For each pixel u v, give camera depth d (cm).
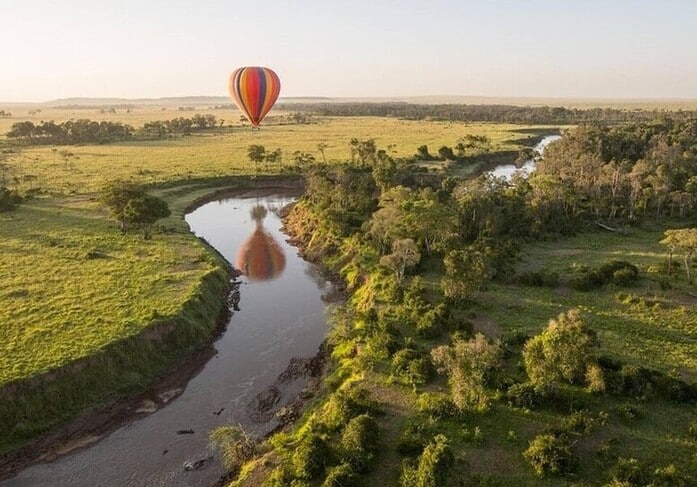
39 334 4584
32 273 6047
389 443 3344
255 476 3303
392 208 6819
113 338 4562
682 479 2866
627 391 3709
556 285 5688
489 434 3388
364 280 6228
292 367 4731
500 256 6138
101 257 6675
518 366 4028
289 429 3847
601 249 7019
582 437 3319
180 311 5159
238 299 6262
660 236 7562
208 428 3934
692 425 3331
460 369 3712
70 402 4044
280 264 7462
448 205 7619
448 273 5362
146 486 3378
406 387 3941
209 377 4612
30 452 3653
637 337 4544
